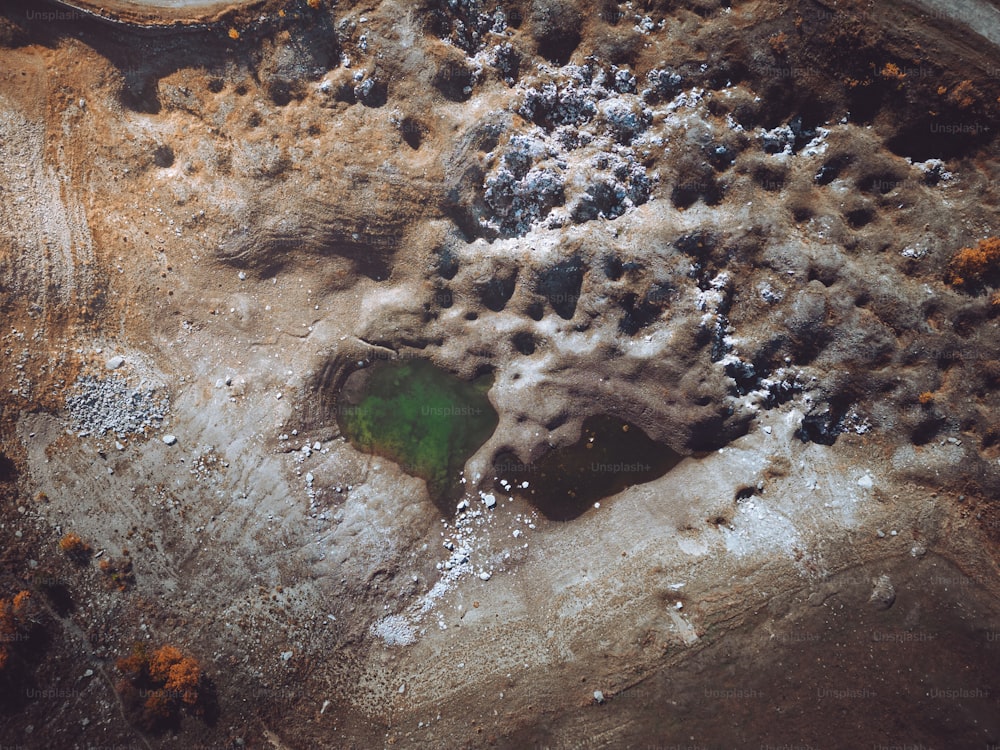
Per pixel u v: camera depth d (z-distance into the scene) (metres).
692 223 21.36
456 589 22.28
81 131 22.38
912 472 21.30
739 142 21.33
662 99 21.48
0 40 22.02
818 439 22.03
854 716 19.88
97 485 21.97
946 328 20.72
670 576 21.28
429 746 20.94
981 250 20.23
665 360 21.73
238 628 21.67
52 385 21.92
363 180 21.98
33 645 21.09
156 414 22.42
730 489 21.81
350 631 21.92
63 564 21.62
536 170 21.34
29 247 21.92
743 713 20.12
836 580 20.75
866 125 21.30
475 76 21.52
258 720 21.41
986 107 20.16
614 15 21.31
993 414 20.75
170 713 21.05
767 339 21.45
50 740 20.73
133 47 21.94
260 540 22.05
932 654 20.17
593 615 21.33
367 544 22.34
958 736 19.53
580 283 22.06
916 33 20.02
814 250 21.14
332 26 21.52
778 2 20.42
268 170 22.17
